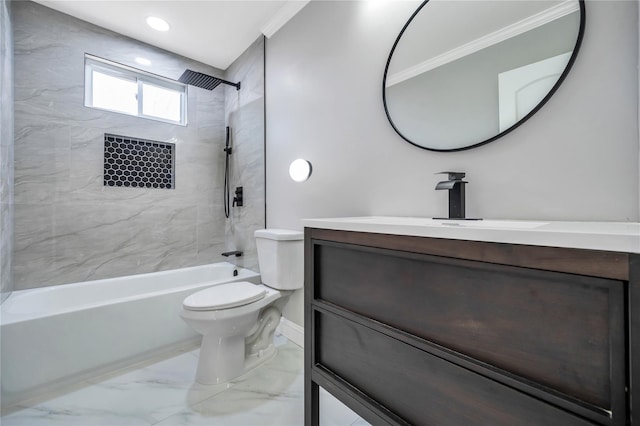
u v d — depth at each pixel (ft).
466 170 3.67
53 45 6.73
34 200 6.49
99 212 7.35
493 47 3.43
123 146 7.72
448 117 3.83
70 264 6.95
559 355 1.72
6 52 5.61
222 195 9.53
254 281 7.59
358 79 5.11
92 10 6.80
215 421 4.19
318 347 3.51
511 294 1.93
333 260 3.33
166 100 8.72
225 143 9.58
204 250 9.15
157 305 5.99
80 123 7.08
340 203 5.46
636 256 1.44
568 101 2.88
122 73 7.97
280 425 4.13
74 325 5.06
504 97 3.32
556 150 2.95
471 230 2.07
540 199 3.06
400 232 2.53
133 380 5.18
